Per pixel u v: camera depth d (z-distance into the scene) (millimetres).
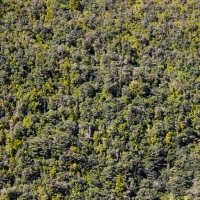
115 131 188500
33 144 181375
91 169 182500
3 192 172000
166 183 183875
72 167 179875
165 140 189250
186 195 181000
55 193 174375
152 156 186375
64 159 180375
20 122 186250
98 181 180125
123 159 184000
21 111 189125
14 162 178750
